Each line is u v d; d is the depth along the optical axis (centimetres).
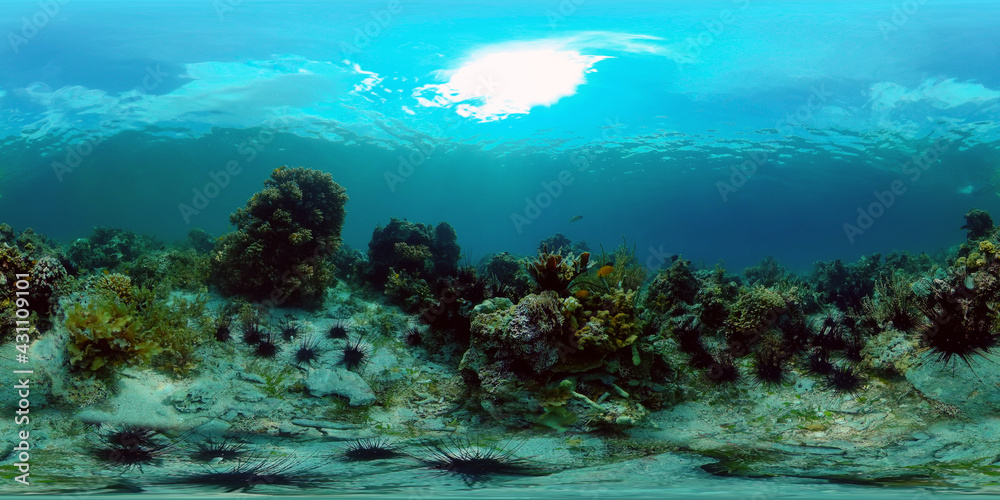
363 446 338
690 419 387
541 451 341
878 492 267
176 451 318
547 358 389
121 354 378
